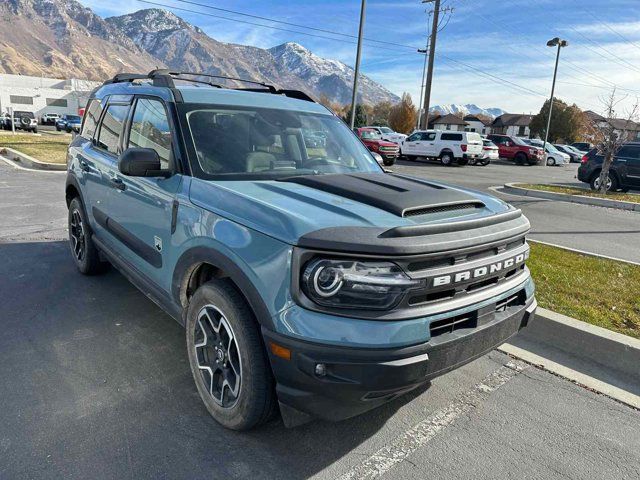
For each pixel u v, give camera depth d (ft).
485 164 94.27
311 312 7.25
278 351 7.52
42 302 14.66
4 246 20.27
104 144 14.66
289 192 9.12
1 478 7.67
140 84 13.65
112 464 8.13
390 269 7.18
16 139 76.18
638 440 9.50
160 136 11.24
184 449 8.58
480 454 8.87
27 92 249.96
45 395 10.00
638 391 11.27
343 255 7.15
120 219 12.75
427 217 8.41
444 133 88.69
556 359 12.62
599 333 12.62
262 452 8.62
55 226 23.93
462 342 7.91
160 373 11.02
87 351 11.87
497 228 8.75
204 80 14.05
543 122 239.91
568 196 44.14
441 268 7.63
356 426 9.52
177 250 9.84
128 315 13.97
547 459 8.82
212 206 8.97
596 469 8.63
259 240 7.88
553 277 18.02
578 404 10.64
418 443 9.10
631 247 25.38
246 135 11.30
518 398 10.77
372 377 7.07
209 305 9.04
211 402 9.31
